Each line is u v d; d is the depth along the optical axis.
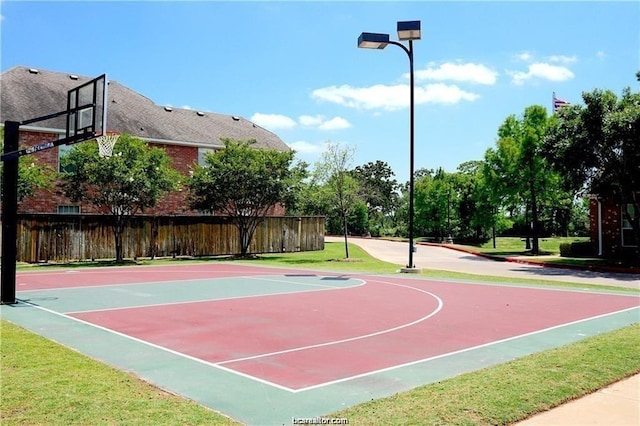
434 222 56.84
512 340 9.39
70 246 29.23
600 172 26.48
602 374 6.89
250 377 6.96
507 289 17.69
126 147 28.47
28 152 14.09
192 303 14.12
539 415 5.56
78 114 15.39
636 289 17.77
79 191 27.80
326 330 10.30
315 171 33.34
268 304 13.94
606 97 25.09
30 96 33.66
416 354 8.27
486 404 5.64
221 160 32.56
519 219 62.00
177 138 38.91
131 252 31.69
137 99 41.09
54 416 5.23
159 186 29.14
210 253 35.00
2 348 8.41
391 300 14.77
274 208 43.47
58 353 8.07
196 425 5.04
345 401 5.93
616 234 31.34
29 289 17.53
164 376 7.00
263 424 5.19
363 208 67.19
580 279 21.42
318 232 41.38
